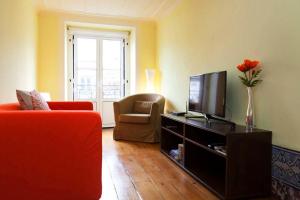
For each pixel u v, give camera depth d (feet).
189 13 12.12
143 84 17.12
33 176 4.82
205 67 10.57
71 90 17.13
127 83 18.35
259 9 7.41
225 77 8.05
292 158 6.15
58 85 15.39
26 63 11.41
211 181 7.34
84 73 17.47
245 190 6.48
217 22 9.64
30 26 12.37
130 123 13.56
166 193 6.79
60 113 4.92
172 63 14.37
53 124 4.86
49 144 4.85
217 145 7.25
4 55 7.86
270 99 7.01
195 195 6.69
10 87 8.63
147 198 6.47
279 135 6.70
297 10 6.11
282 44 6.58
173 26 14.19
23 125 4.75
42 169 4.85
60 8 14.90
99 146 5.09
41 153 4.83
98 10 15.23
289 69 6.37
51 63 15.30
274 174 6.70
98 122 5.07
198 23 11.18
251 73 7.50
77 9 15.07
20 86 10.18
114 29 17.66
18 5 9.70
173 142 11.37
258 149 6.59
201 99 9.57
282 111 6.60
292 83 6.29
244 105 8.09
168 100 14.99
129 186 7.26
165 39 15.47
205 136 8.56
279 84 6.70
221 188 6.82
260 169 6.62
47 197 4.89
